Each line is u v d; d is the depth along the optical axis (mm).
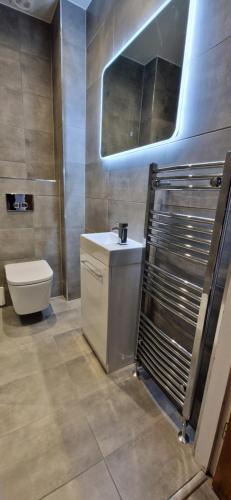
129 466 939
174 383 1122
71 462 944
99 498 841
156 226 1207
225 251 867
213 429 854
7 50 1766
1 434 1034
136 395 1260
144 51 1191
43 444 1003
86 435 1048
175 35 987
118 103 1455
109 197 1693
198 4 882
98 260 1288
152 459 968
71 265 2223
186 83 968
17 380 1325
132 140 1359
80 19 1748
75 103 1865
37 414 1133
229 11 776
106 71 1557
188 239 979
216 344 809
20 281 1639
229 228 841
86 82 1873
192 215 1023
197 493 864
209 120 892
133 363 1485
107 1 1473
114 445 1013
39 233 2150
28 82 1897
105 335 1321
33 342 1655
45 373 1383
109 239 1438
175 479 902
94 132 1815
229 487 804
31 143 2021
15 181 1944
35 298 1738
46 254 2240
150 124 1198
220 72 828
